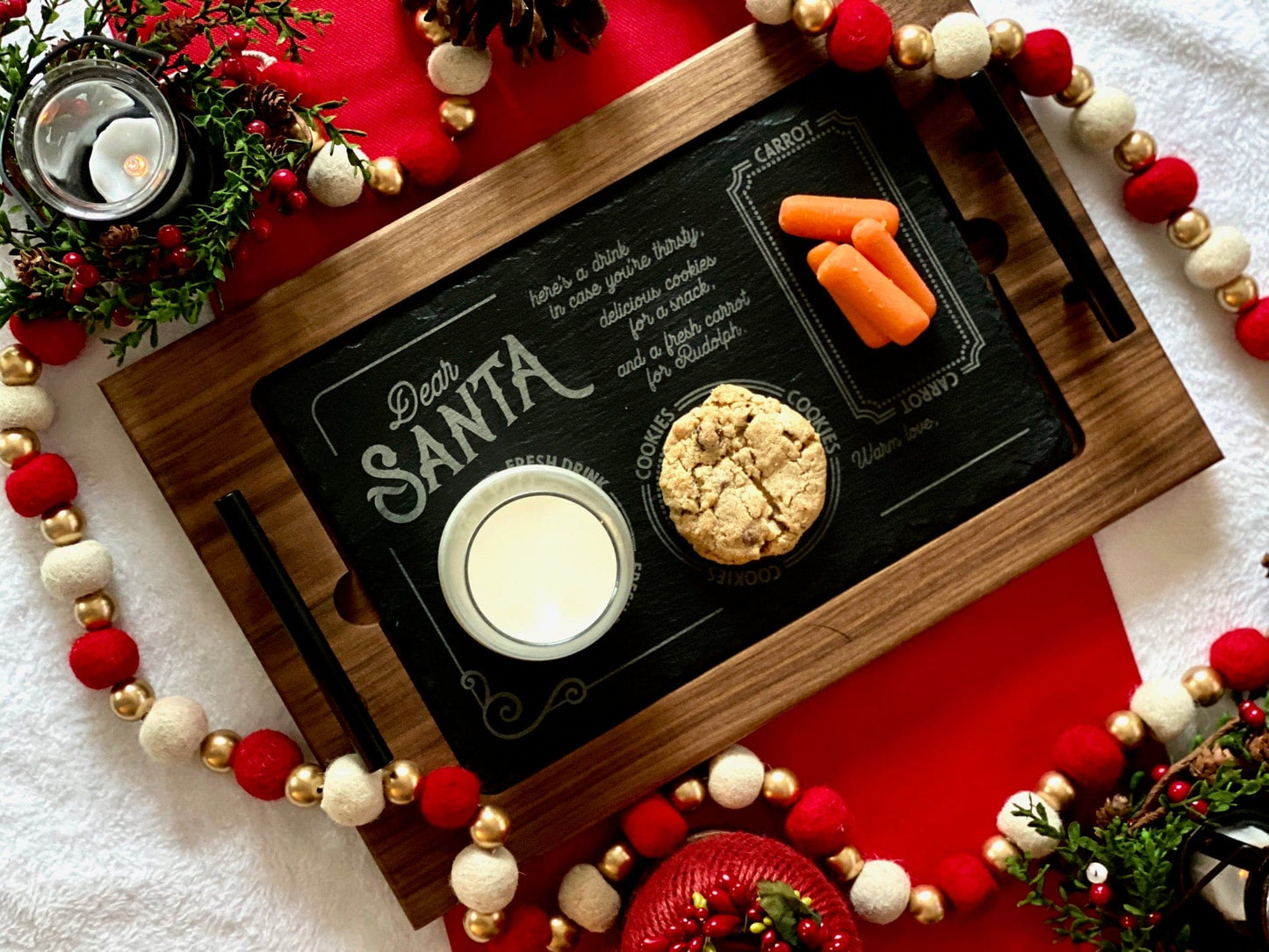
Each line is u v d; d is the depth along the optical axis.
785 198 0.56
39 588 0.57
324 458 0.55
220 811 0.58
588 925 0.56
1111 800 0.56
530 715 0.55
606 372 0.56
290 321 0.54
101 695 0.57
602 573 0.53
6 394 0.55
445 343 0.55
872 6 0.54
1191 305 0.60
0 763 0.57
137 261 0.51
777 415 0.54
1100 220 0.59
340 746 0.55
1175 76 0.60
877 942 0.59
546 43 0.55
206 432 0.54
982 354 0.56
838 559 0.56
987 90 0.53
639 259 0.55
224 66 0.52
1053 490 0.56
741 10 0.58
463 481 0.55
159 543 0.57
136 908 0.57
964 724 0.58
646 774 0.55
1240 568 0.59
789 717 0.58
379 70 0.57
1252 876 0.51
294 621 0.51
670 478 0.54
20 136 0.49
